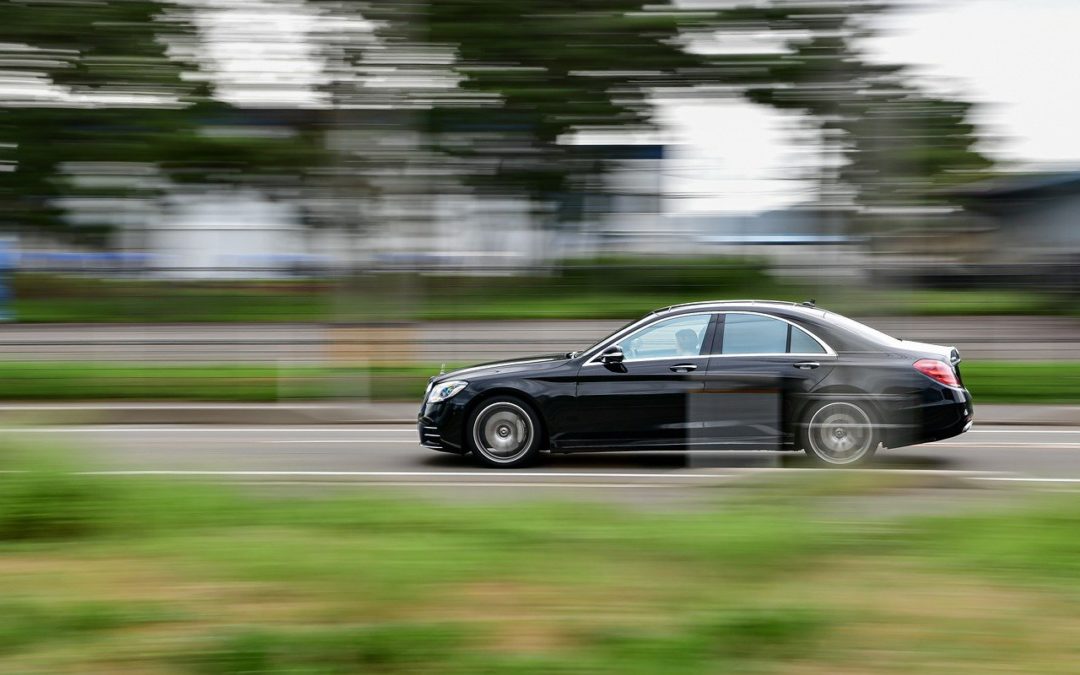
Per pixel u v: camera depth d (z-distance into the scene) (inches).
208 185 1059.3
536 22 1047.0
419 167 872.9
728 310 516.1
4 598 218.7
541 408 515.2
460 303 1015.0
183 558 247.9
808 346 504.1
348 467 532.4
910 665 182.1
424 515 297.4
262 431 706.8
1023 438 646.5
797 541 253.3
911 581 226.8
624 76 1045.8
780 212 934.4
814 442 494.0
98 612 207.9
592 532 269.6
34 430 376.2
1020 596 217.3
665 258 1008.9
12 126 1069.8
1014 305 1072.8
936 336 997.2
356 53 840.3
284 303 1058.7
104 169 1081.4
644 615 205.5
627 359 516.1
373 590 221.6
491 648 188.9
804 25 879.7
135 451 599.2
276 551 251.8
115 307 1085.8
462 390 521.3
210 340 994.7
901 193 879.7
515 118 1022.4
